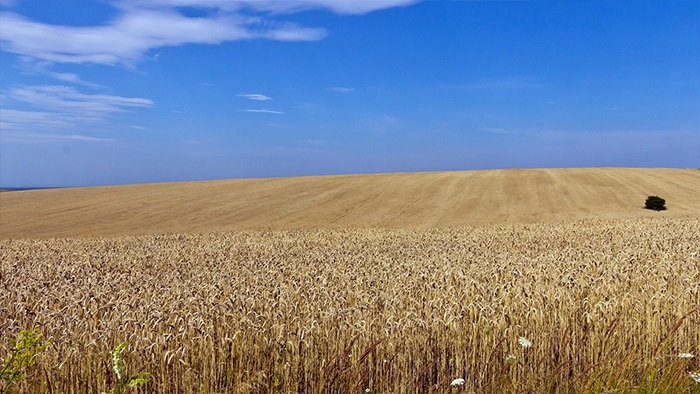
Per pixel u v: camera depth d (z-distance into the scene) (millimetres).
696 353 8422
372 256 20812
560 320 8734
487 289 11297
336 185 68312
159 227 47594
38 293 13578
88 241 34250
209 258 22781
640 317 8984
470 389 7699
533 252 21891
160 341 7754
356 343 7973
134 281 15195
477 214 51500
